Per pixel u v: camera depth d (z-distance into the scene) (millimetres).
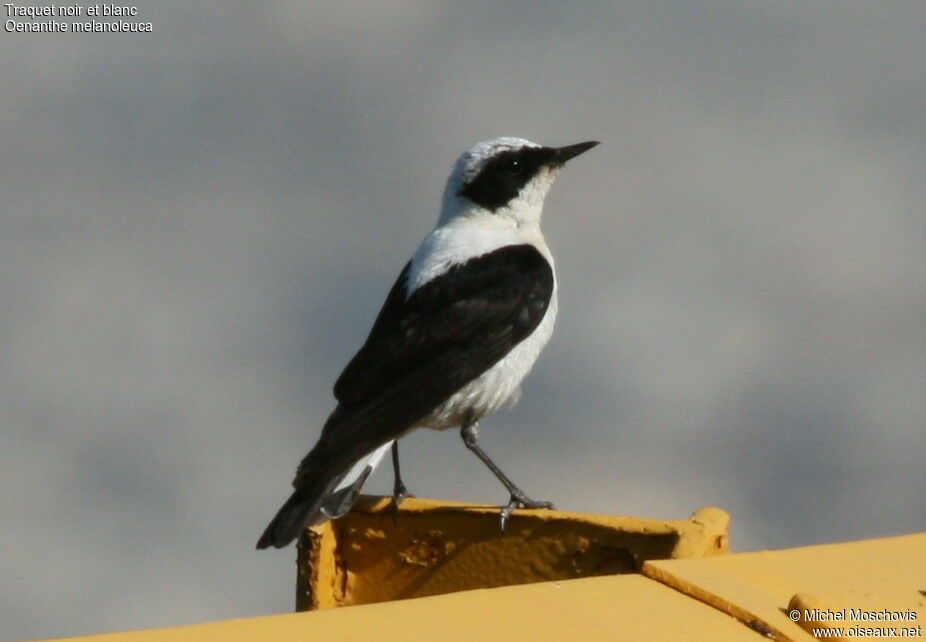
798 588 7562
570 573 10266
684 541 9703
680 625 6941
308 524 10938
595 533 10141
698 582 7398
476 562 10734
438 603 6871
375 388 12844
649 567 7598
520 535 10508
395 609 6727
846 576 7758
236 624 6344
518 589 7137
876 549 8305
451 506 10859
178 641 6074
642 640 6691
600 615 6922
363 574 11219
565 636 6613
